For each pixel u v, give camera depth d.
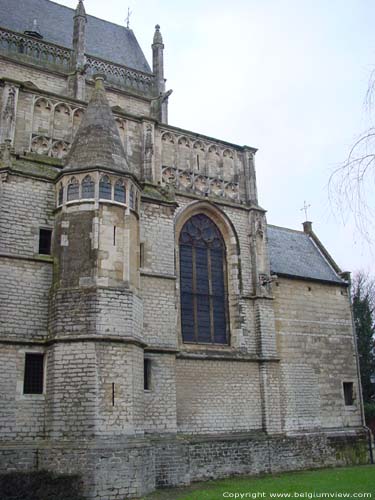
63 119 31.84
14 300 26.20
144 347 28.00
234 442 32.00
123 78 42.78
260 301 36.06
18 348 25.73
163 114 43.00
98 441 23.77
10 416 24.75
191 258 34.84
